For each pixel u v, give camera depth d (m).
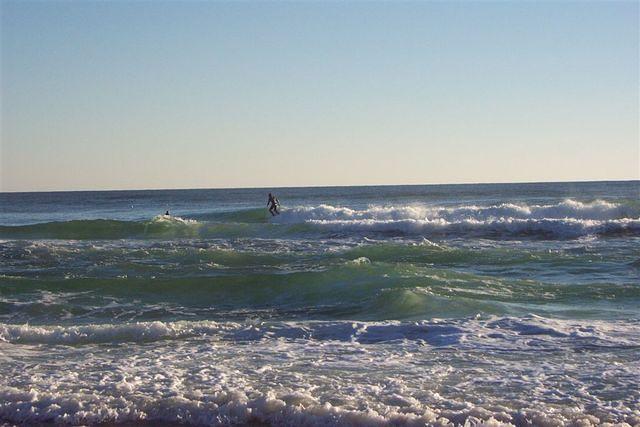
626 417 6.80
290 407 7.17
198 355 9.86
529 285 15.66
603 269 18.72
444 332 10.88
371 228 31.14
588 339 10.24
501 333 10.74
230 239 29.05
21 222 50.41
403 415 6.84
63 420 7.24
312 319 13.57
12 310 14.66
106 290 16.66
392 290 14.70
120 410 7.35
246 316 14.11
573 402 7.33
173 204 82.12
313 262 21.45
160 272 19.66
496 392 7.74
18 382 8.41
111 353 10.20
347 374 8.60
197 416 7.22
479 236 28.64
